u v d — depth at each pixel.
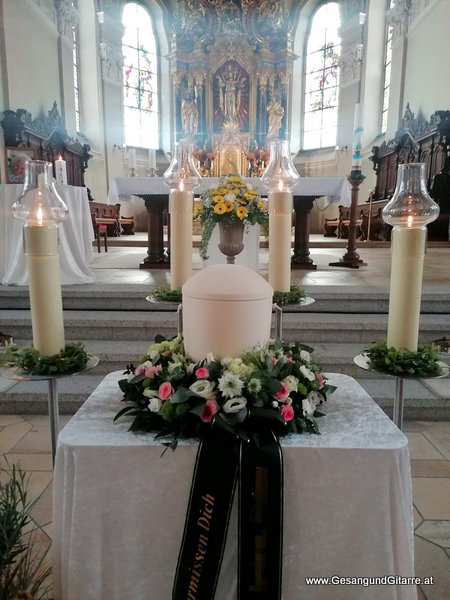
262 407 1.06
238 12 13.16
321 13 13.52
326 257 6.90
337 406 1.26
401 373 1.21
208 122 13.35
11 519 1.26
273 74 13.27
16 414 2.78
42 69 9.95
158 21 13.80
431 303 3.52
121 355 3.05
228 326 1.14
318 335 3.34
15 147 8.43
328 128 13.80
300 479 1.03
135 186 4.98
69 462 1.04
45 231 1.24
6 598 1.18
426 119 9.74
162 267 5.14
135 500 1.04
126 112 13.54
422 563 1.56
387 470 1.02
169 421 1.06
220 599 1.08
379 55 12.29
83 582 1.06
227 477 1.00
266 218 2.28
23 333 3.37
